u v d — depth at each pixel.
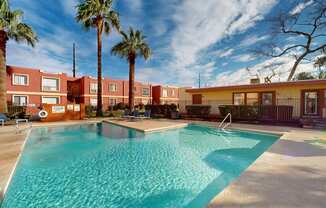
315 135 8.62
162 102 39.34
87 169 5.63
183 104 21.81
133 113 18.86
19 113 17.33
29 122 14.34
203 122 14.86
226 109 16.20
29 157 6.69
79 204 3.78
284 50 22.89
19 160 5.45
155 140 9.61
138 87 36.59
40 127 12.56
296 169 4.06
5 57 14.38
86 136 10.44
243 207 2.56
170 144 8.81
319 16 19.23
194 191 4.30
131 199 3.97
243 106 15.35
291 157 5.01
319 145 6.51
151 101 39.00
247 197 2.83
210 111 19.23
